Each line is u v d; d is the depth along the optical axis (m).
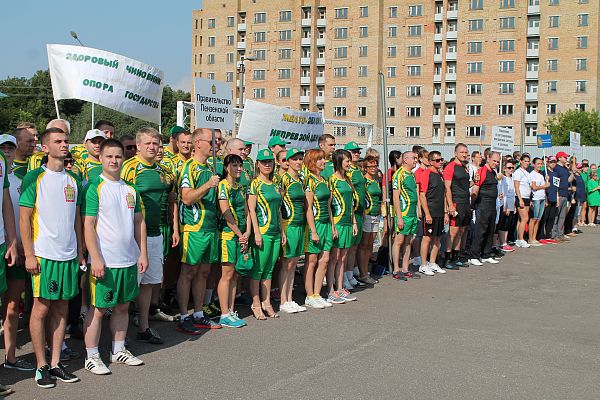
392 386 5.38
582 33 71.25
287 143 11.37
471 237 13.16
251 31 84.88
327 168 9.85
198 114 7.51
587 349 6.61
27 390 5.21
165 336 6.94
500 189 13.88
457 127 76.44
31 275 5.37
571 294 9.59
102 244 5.64
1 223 5.39
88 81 8.45
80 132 52.69
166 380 5.48
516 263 12.64
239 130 10.59
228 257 7.20
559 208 16.56
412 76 78.12
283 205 7.95
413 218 10.64
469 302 8.93
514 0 73.44
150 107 9.30
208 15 87.94
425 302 8.88
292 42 82.88
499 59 74.25
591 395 5.23
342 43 80.44
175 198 7.21
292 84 83.00
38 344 5.36
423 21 77.31
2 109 66.12
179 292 7.14
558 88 72.44
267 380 5.49
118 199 5.74
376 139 78.88
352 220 8.98
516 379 5.61
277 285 9.05
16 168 6.50
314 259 8.44
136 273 5.91
